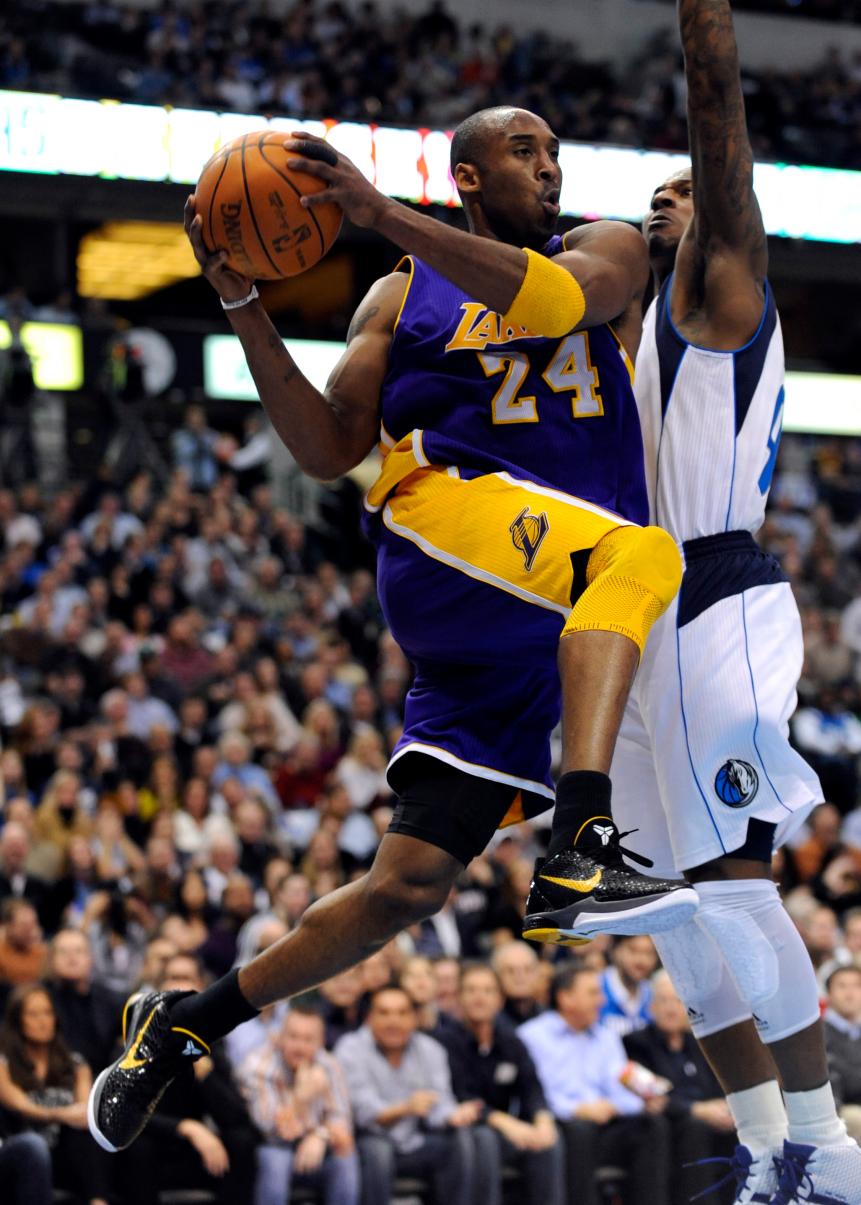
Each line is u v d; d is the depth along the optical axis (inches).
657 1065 283.4
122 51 741.9
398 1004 268.8
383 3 836.6
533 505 109.3
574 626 105.4
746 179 121.4
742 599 125.8
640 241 114.3
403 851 112.9
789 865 390.0
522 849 386.0
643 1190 274.2
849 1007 282.7
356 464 120.4
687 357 126.6
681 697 124.5
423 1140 266.1
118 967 295.9
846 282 923.4
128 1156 250.7
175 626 477.4
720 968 130.1
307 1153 254.2
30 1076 248.4
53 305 756.6
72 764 374.3
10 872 316.5
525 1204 270.1
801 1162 123.2
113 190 658.2
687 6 117.9
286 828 395.2
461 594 111.0
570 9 875.4
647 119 792.3
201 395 768.9
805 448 821.9
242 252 108.4
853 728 522.6
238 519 606.2
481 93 792.9
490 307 106.0
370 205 105.7
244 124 676.7
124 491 611.8
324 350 804.0
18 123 645.3
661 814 130.1
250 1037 266.2
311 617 560.1
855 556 707.4
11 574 515.5
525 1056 277.1
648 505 119.0
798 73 867.4
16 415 661.3
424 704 116.5
